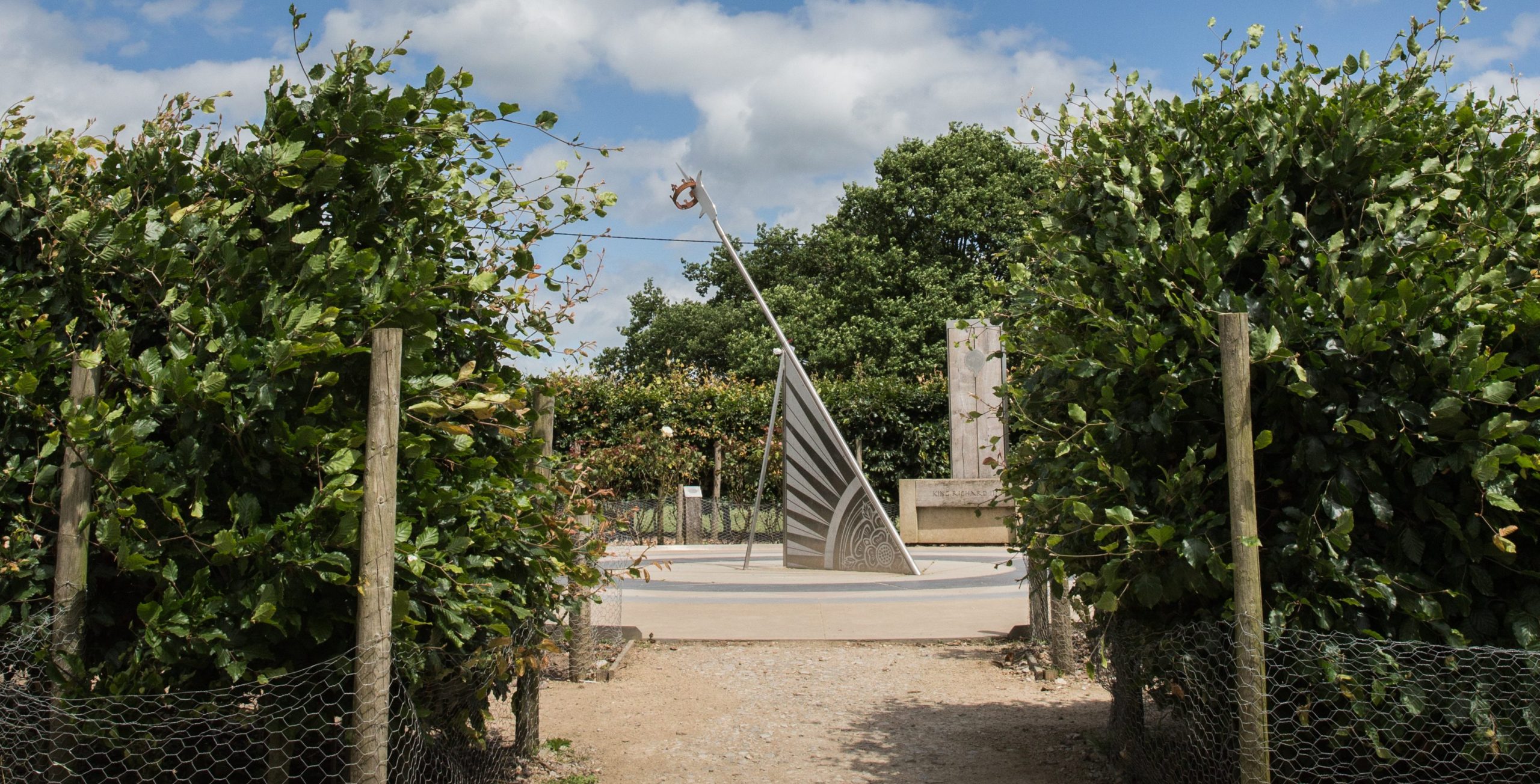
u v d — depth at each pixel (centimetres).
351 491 346
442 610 385
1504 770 374
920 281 2798
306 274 372
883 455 2081
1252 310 400
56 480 369
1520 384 384
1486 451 363
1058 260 468
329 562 341
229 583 355
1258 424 408
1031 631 797
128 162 396
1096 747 549
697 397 2106
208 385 337
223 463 365
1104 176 466
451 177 432
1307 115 429
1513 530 352
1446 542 382
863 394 2078
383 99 399
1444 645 373
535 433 526
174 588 347
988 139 2933
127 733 352
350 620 367
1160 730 489
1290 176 432
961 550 1681
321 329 361
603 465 1753
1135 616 452
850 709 660
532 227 461
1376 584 378
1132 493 411
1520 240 403
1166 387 407
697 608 1037
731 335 3259
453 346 449
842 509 1347
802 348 2928
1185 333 418
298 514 350
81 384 351
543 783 507
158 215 370
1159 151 459
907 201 2889
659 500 1509
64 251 370
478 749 494
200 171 399
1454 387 362
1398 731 373
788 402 1380
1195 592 410
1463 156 437
